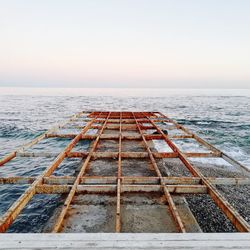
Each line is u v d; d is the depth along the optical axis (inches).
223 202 154.9
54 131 431.5
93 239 96.2
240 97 3821.4
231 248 92.4
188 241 95.7
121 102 2504.9
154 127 505.0
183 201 197.3
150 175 252.8
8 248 90.8
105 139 418.0
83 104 2182.6
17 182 203.6
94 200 186.9
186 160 251.4
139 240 96.0
